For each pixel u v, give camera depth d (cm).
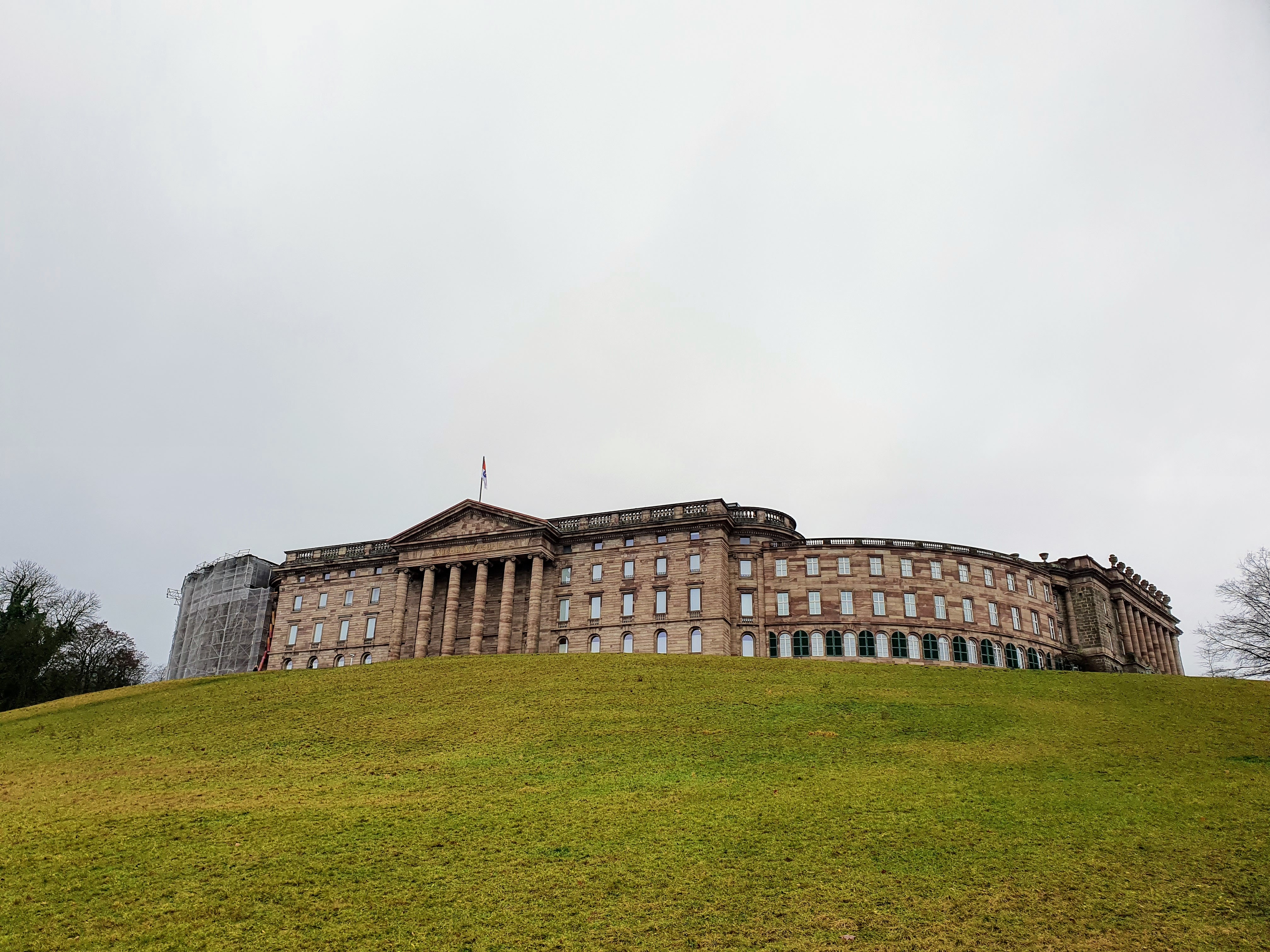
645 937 2633
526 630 10706
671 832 3478
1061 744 4719
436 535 11544
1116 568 12112
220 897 2931
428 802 3981
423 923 2744
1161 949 2516
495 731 5381
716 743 4941
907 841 3319
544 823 3628
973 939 2588
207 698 6956
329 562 12269
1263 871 2959
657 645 10212
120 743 5672
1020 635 10531
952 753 4578
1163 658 13262
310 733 5600
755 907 2812
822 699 5922
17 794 4438
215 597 13400
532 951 2564
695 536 10525
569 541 11044
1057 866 3067
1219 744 4616
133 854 3347
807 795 3916
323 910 2828
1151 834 3319
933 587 10294
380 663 8194
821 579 10312
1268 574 8575
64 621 10650
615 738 5112
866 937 2614
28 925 2727
